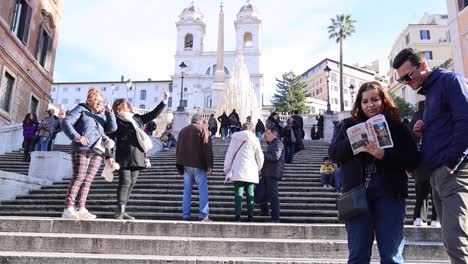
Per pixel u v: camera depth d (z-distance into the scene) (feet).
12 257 13.74
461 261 8.55
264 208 24.14
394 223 8.87
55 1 79.46
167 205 26.58
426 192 18.98
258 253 15.24
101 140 18.79
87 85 265.95
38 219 16.87
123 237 15.40
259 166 22.12
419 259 15.21
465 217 8.77
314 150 52.49
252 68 222.28
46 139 39.34
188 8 237.86
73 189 18.01
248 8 232.32
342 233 16.79
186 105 220.23
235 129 67.87
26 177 29.89
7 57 59.11
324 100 261.85
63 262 13.69
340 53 137.90
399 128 9.57
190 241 15.26
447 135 9.36
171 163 41.11
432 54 177.17
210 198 27.89
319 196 28.81
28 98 68.23
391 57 204.54
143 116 21.90
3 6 58.03
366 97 9.93
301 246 15.29
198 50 230.07
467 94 9.14
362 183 9.28
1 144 50.16
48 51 76.48
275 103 208.13
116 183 32.04
